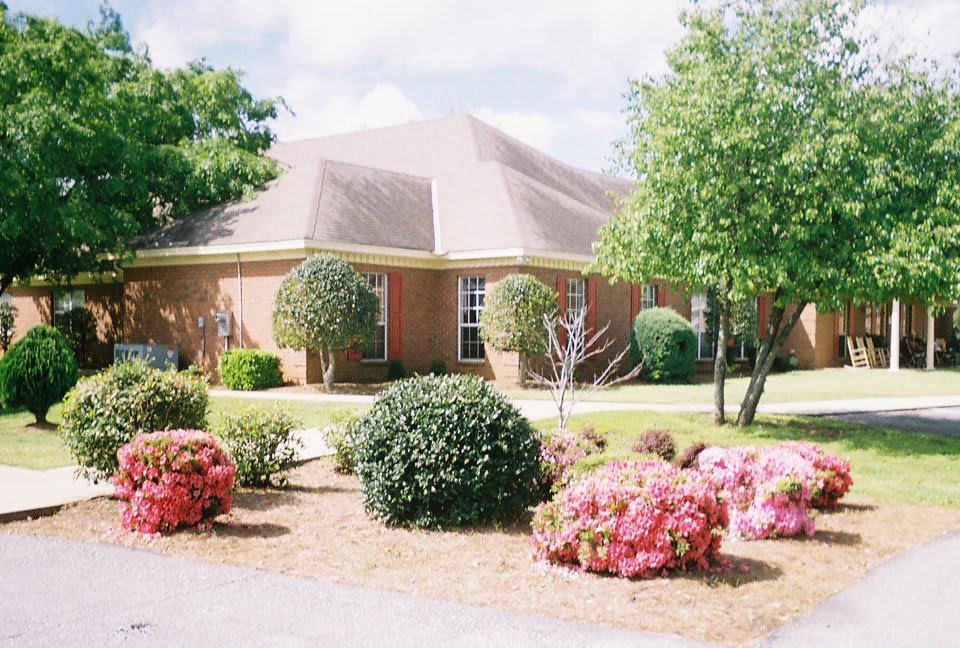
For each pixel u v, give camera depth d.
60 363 12.70
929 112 11.30
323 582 5.62
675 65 12.16
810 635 4.61
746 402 13.08
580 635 4.59
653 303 24.97
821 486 7.53
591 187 30.48
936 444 11.77
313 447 11.01
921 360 29.98
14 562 6.13
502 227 20.95
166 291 21.41
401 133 30.22
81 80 19.58
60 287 24.27
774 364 27.17
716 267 11.61
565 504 5.93
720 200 11.37
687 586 5.52
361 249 19.44
